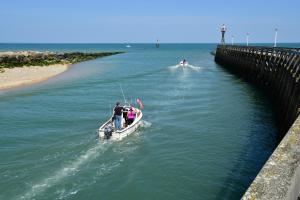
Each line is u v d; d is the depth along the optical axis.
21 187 13.48
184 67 64.00
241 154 17.22
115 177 14.48
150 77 47.62
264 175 5.50
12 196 12.80
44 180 14.09
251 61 39.97
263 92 32.94
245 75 43.41
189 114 25.17
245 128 21.64
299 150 6.34
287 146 6.52
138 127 21.33
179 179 14.45
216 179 14.49
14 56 70.50
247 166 15.80
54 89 36.03
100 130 18.75
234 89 36.53
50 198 12.72
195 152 17.42
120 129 18.98
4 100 30.12
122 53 139.62
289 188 5.17
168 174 14.87
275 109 26.06
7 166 15.50
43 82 41.16
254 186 5.21
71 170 15.05
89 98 31.30
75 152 17.14
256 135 20.20
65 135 19.95
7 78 43.03
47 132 20.66
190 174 14.93
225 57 63.91
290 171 5.60
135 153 17.06
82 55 99.06
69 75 48.81
